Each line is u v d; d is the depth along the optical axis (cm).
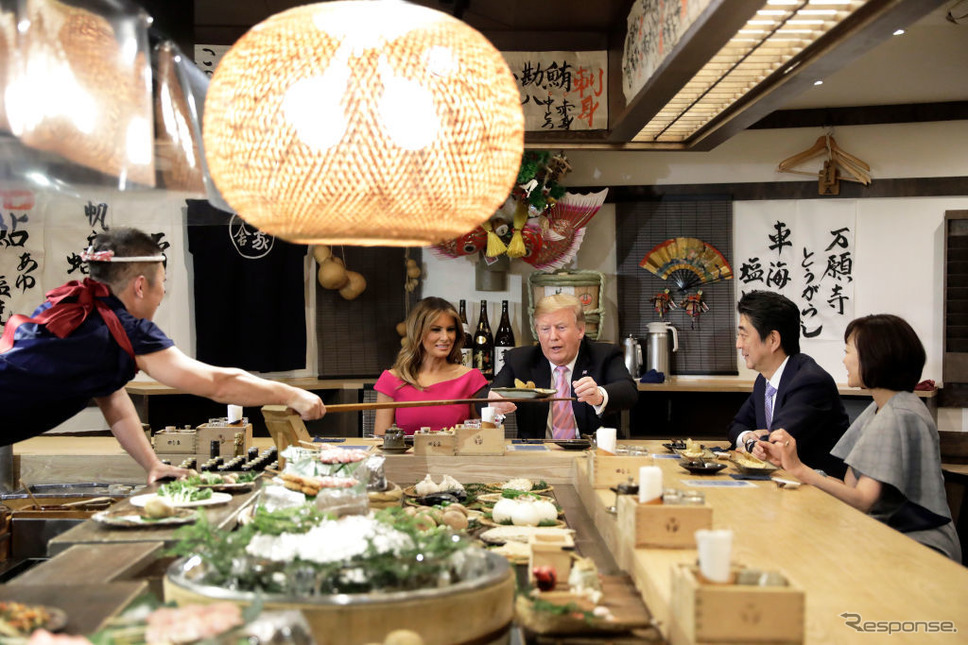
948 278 631
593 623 170
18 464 380
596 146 512
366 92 181
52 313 288
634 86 423
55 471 379
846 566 210
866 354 323
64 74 209
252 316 638
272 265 641
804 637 152
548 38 534
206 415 641
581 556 236
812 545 227
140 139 229
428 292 671
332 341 666
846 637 167
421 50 187
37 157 217
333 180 185
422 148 184
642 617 175
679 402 657
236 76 192
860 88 648
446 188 190
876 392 328
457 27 198
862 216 653
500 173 202
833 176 647
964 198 643
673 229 665
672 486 299
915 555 219
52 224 610
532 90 514
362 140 182
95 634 140
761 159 662
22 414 285
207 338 629
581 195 630
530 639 172
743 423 408
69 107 210
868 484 303
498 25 527
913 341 320
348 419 654
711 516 204
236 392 317
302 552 176
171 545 218
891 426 305
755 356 392
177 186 268
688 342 664
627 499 216
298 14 193
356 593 174
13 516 291
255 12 539
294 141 183
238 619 144
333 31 187
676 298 664
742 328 395
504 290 664
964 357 625
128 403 321
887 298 652
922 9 266
